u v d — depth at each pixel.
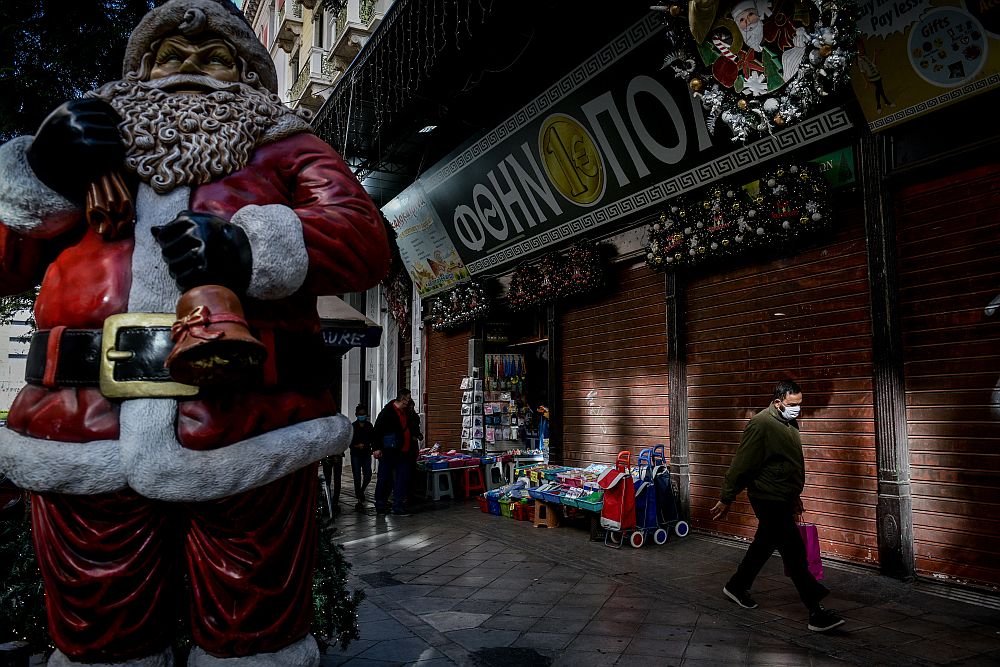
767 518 4.00
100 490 1.30
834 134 5.19
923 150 4.70
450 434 11.38
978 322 4.43
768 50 4.37
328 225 1.43
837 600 4.41
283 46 16.86
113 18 3.72
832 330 5.42
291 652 1.46
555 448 8.62
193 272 1.19
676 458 6.79
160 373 1.28
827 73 4.14
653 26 5.84
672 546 6.12
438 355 12.02
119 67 3.76
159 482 1.26
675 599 4.48
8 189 1.31
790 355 5.76
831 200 5.19
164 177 1.36
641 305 7.47
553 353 8.75
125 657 1.38
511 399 10.63
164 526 1.42
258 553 1.41
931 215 4.72
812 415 5.53
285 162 1.54
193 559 1.42
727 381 6.36
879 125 4.84
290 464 1.40
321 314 5.68
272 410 1.40
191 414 1.30
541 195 8.30
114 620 1.36
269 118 1.54
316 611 2.42
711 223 6.05
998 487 4.28
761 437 4.04
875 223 4.99
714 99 4.80
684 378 6.82
